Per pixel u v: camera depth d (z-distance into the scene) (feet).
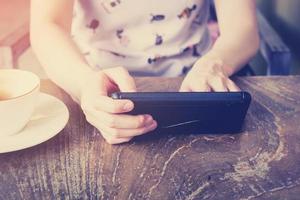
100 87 2.76
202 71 3.12
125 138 2.58
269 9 6.94
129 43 4.02
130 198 2.20
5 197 2.20
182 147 2.58
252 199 2.21
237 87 3.06
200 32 4.18
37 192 2.23
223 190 2.27
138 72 4.08
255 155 2.52
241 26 3.79
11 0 5.50
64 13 3.67
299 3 5.61
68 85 3.05
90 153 2.52
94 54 4.03
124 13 3.92
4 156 2.47
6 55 4.34
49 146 2.57
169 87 3.22
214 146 2.59
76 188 2.26
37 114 2.77
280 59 5.07
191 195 2.23
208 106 2.60
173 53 4.04
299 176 2.37
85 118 2.84
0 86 2.72
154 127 2.63
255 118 2.87
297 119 2.88
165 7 3.92
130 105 2.55
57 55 3.28
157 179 2.33
